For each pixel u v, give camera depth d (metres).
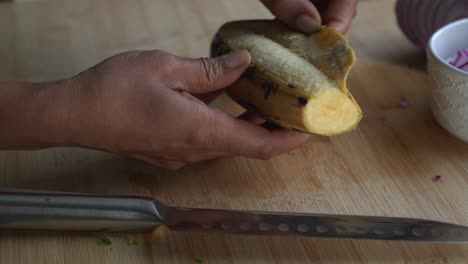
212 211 0.56
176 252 0.55
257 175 0.63
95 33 0.86
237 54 0.56
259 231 0.55
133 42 0.84
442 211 0.59
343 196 0.60
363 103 0.71
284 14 0.61
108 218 0.55
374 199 0.60
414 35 0.78
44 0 0.93
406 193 0.60
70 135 0.56
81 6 0.91
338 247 0.56
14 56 0.81
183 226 0.55
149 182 0.62
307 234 0.55
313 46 0.59
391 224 0.55
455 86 0.62
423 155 0.64
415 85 0.74
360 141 0.66
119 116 0.55
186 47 0.82
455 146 0.65
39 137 0.56
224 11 0.90
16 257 0.55
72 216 0.54
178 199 0.61
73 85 0.55
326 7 0.69
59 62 0.80
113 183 0.62
